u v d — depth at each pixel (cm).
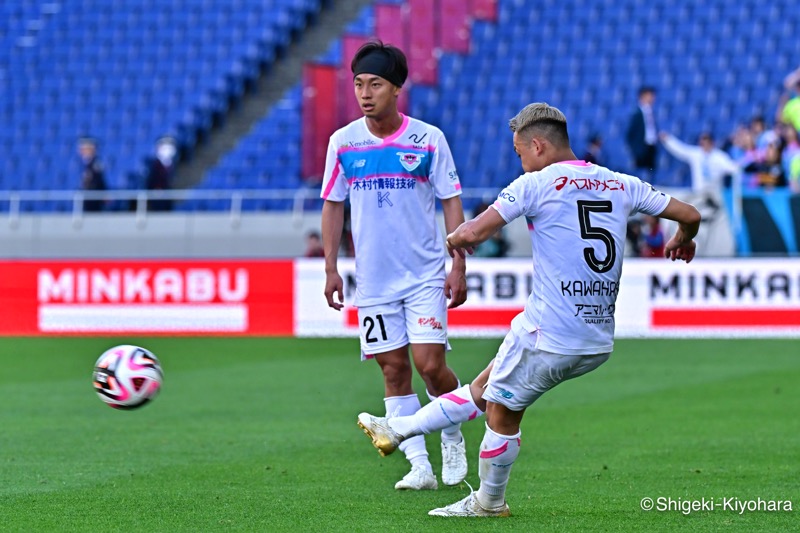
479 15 9012
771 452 2862
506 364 1977
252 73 9156
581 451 2919
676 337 6106
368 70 2323
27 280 6581
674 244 2058
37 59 9500
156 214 7594
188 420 3503
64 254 7662
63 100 9200
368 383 4434
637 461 2755
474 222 1917
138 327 6494
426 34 8444
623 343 5934
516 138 1998
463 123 8519
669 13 8881
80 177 8719
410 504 2219
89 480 2505
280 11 9438
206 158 8838
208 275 6444
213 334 6438
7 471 2628
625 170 7700
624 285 6156
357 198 2412
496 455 2030
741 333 6044
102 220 7644
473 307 6206
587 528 1973
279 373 4762
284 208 8275
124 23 9600
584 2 9038
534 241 1956
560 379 1973
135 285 6494
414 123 2391
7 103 9238
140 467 2684
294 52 9319
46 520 2069
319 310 6350
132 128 8925
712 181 7019
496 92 8644
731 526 1997
